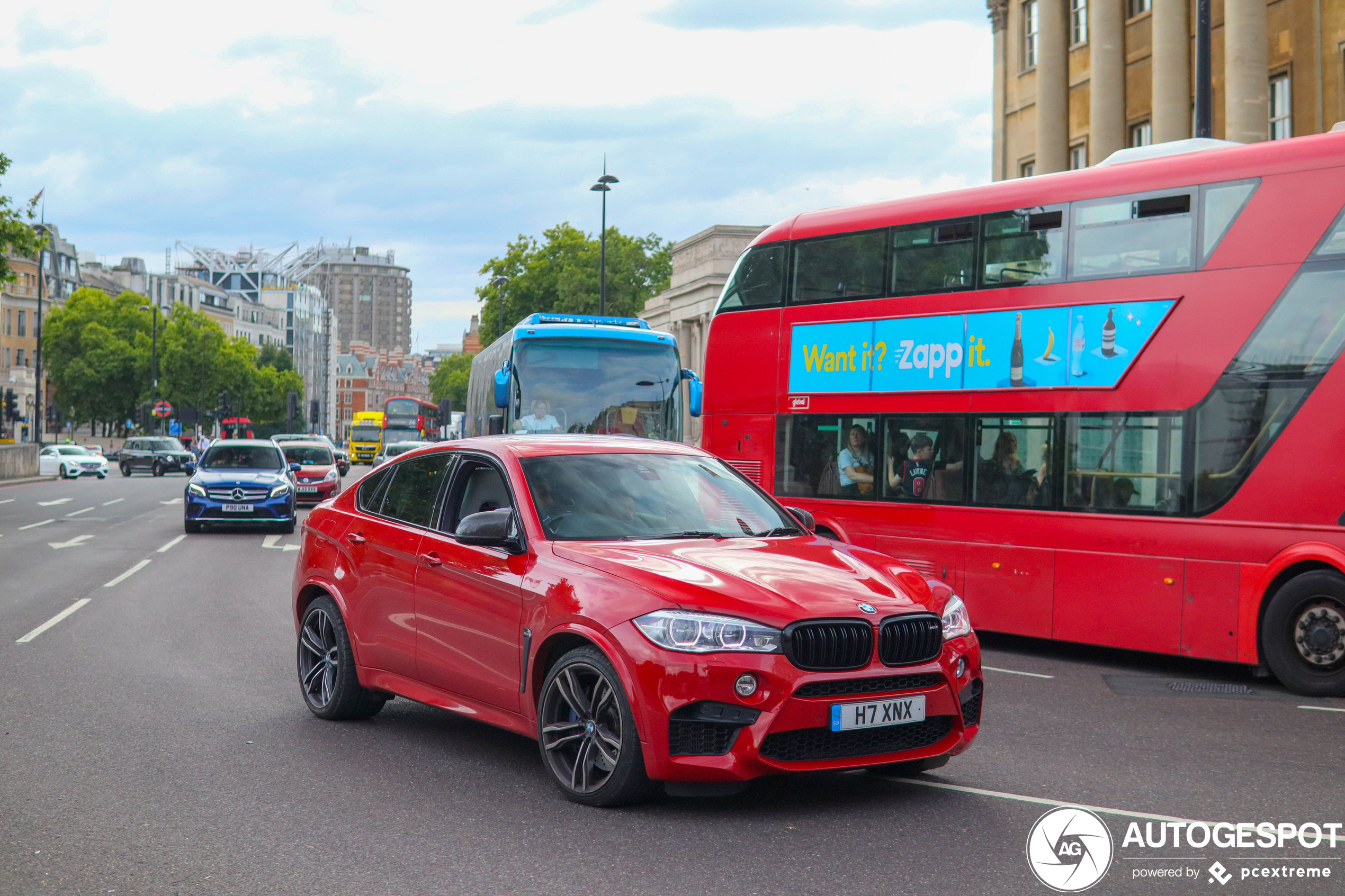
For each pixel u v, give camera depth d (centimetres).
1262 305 974
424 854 505
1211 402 996
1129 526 1038
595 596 565
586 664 566
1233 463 982
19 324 11350
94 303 9938
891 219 1236
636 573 564
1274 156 982
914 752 560
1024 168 3328
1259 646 969
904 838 527
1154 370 1030
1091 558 1061
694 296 6475
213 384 10181
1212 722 817
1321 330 945
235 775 638
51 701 840
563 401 1991
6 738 727
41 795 600
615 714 561
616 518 639
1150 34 2748
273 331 19288
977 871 484
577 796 575
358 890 461
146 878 477
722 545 614
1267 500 962
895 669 547
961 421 1160
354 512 776
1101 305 1068
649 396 2017
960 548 1154
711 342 1408
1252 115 2262
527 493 643
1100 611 1053
